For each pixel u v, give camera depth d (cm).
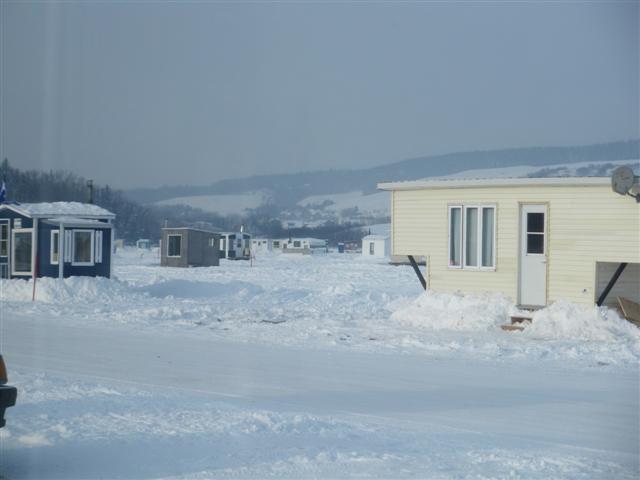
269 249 13888
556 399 1703
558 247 2931
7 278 4719
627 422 1479
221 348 2458
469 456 1189
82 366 2078
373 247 12825
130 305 3838
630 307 2862
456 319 2961
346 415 1515
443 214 3206
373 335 2775
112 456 1158
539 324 2789
